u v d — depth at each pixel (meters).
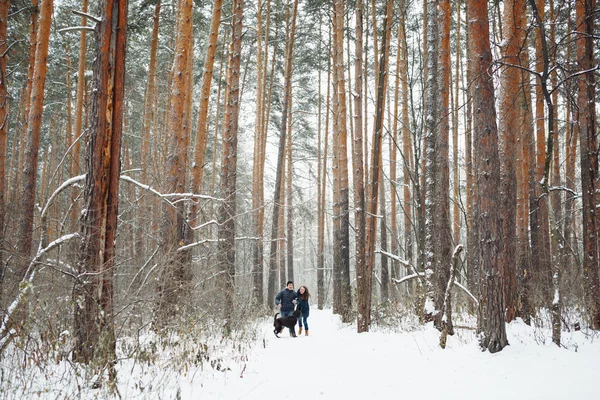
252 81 28.11
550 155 7.33
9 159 26.19
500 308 7.00
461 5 19.56
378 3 22.47
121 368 6.17
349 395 5.34
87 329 5.70
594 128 8.95
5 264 6.91
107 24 6.17
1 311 5.95
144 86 24.11
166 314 7.98
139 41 22.17
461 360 6.70
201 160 11.88
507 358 6.49
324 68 25.12
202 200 13.97
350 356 7.95
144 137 17.70
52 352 5.73
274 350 8.93
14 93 22.67
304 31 24.45
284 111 21.77
